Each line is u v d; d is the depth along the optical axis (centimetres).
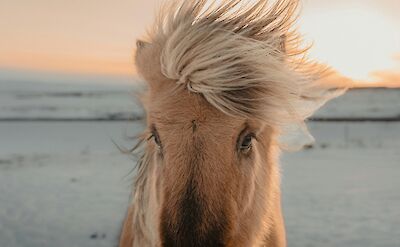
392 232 953
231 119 206
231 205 204
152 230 248
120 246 332
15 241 890
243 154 215
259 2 228
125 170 1794
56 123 5994
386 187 1452
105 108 9969
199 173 200
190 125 203
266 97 207
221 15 220
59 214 1097
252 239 237
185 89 206
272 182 260
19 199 1262
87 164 1980
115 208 1161
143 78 239
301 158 2230
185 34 210
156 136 220
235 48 204
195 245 194
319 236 925
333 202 1237
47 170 1798
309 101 252
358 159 2178
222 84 199
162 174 215
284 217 1080
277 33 232
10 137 3600
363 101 9069
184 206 197
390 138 3369
